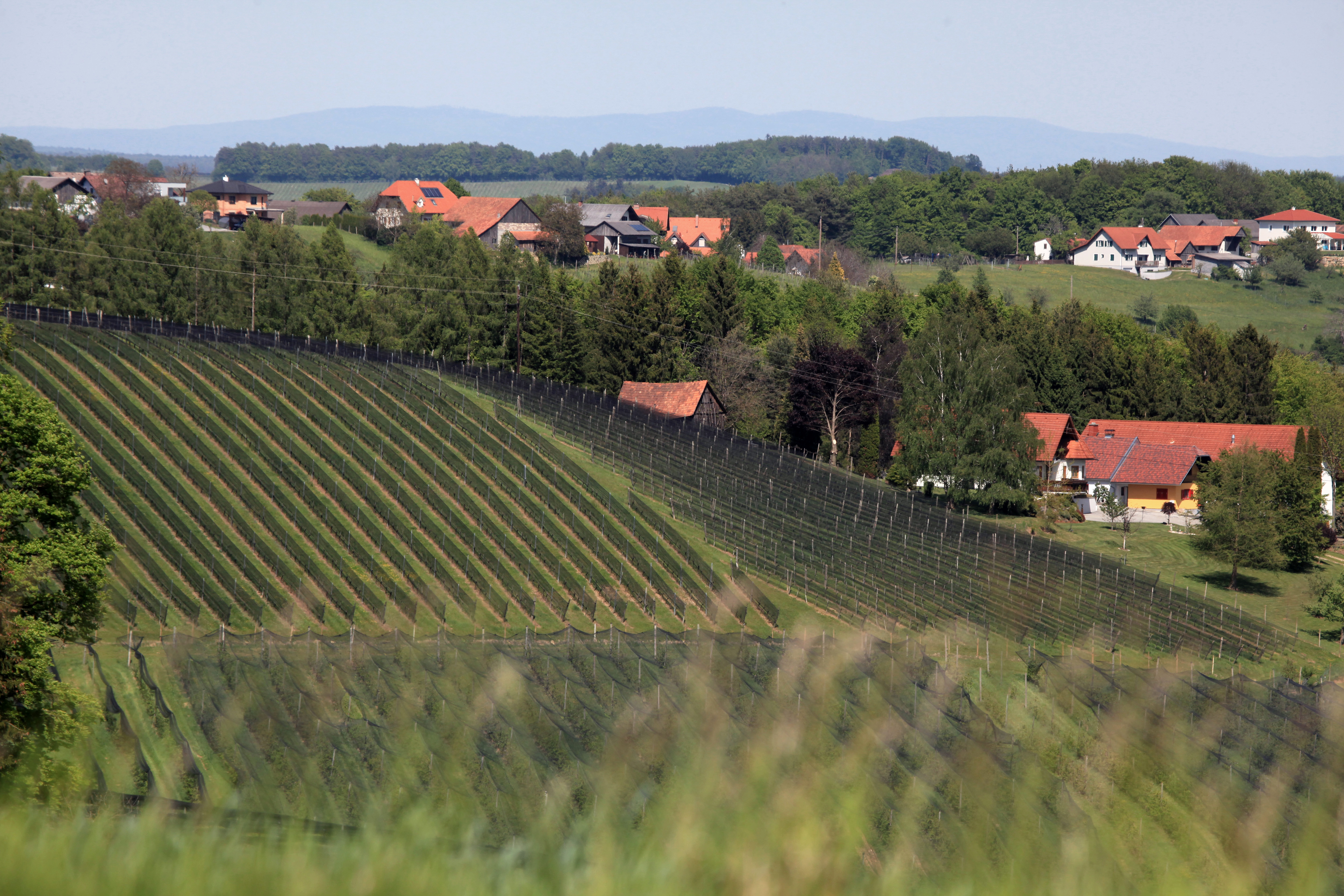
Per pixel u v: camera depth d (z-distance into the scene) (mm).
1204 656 144750
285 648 114938
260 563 152375
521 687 92625
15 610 73125
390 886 16266
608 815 19078
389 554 156500
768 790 18891
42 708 74312
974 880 20375
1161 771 38219
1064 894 20203
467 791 72750
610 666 106125
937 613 155000
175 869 16469
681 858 17312
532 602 149250
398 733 83188
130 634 120125
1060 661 113438
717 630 148625
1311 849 20859
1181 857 23969
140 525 151125
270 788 79062
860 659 98000
